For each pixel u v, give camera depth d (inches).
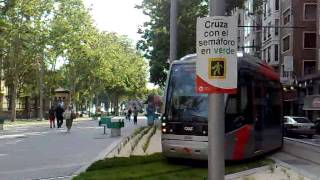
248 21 3393.2
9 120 2527.1
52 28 2228.1
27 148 878.4
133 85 4160.9
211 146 262.4
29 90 2832.2
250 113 657.0
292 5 2485.2
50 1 2138.3
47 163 657.6
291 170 574.2
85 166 622.2
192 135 607.8
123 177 494.6
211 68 264.1
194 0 1502.2
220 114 263.4
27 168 606.5
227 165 632.4
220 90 263.1
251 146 658.8
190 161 657.6
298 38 2469.2
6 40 2100.1
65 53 2434.8
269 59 2869.1
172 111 629.3
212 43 264.2
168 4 1555.1
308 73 2452.0
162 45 1565.0
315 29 2455.7
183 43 1498.5
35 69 2539.4
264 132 730.8
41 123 2124.8
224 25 264.1
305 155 810.8
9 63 2282.2
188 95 625.6
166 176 509.4
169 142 622.5
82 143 987.9
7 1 1496.1
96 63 2910.9
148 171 548.7
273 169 573.0
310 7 2465.6
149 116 1811.0
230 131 607.2
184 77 636.7
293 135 1588.3
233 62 265.0
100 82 3341.5
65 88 3053.6
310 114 2377.0
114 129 1200.2
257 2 1838.1
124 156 692.7
